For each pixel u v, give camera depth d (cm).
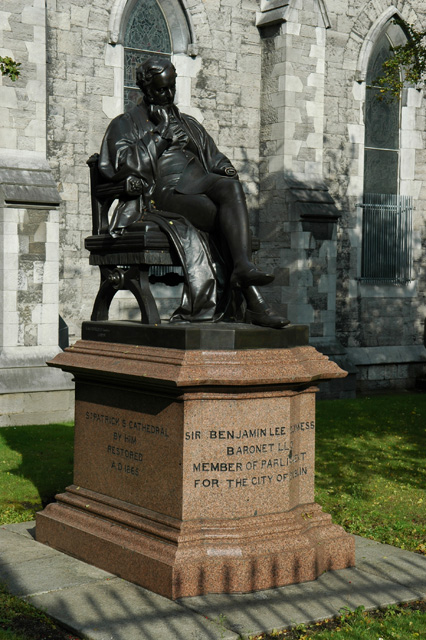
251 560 559
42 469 946
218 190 633
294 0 1650
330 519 627
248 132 1703
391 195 1923
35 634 498
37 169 1340
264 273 595
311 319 1677
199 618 515
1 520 749
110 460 625
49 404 1314
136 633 493
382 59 1902
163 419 575
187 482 562
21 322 1321
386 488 886
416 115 1947
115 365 600
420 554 661
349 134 1823
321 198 1678
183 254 625
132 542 582
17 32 1324
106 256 659
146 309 618
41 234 1334
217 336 573
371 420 1334
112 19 1517
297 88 1673
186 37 1628
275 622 512
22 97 1334
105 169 660
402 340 1931
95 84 1510
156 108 682
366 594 565
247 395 572
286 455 596
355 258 1847
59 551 646
